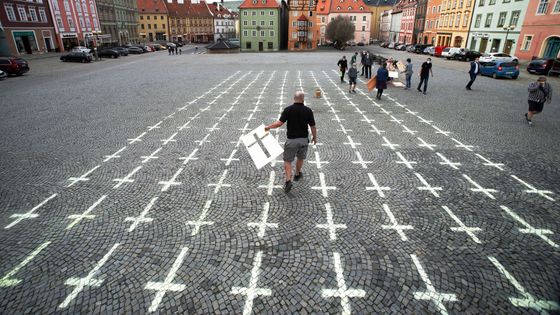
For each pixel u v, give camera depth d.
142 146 8.46
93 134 9.45
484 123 10.56
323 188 6.22
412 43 67.06
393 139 9.01
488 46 39.72
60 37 47.09
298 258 4.36
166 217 5.25
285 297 3.74
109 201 5.72
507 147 8.38
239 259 4.33
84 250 4.47
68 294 3.74
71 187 6.22
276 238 4.75
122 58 41.59
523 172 6.91
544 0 30.64
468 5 43.78
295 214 5.36
